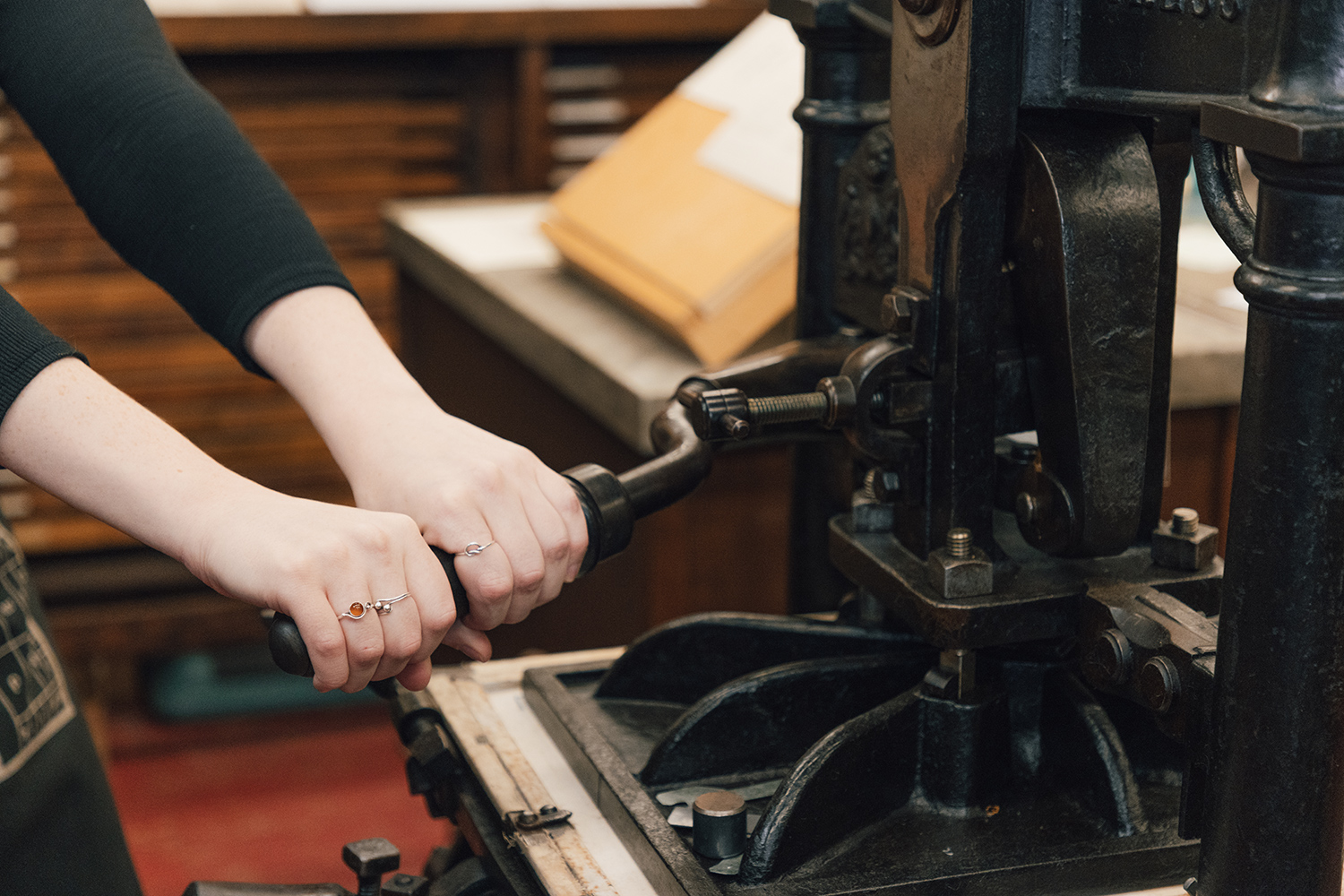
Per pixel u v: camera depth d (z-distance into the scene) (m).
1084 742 0.73
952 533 0.72
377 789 2.42
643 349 1.49
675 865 0.67
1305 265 0.52
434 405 0.74
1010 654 0.77
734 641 0.87
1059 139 0.69
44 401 0.65
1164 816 0.73
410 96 2.55
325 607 0.61
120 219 0.81
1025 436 0.85
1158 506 0.78
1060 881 0.68
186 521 0.63
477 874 0.75
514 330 1.66
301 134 2.52
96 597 2.55
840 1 0.87
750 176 1.59
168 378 2.54
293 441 2.62
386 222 2.12
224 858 2.18
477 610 0.67
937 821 0.73
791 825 0.68
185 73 0.86
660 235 1.61
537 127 2.59
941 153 0.69
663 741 0.78
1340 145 0.49
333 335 0.77
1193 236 1.68
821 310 0.94
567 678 0.92
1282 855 0.57
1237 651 0.57
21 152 2.36
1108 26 0.64
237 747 2.56
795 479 1.04
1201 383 1.41
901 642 0.84
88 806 0.76
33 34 0.84
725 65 1.83
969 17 0.66
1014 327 0.74
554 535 0.68
